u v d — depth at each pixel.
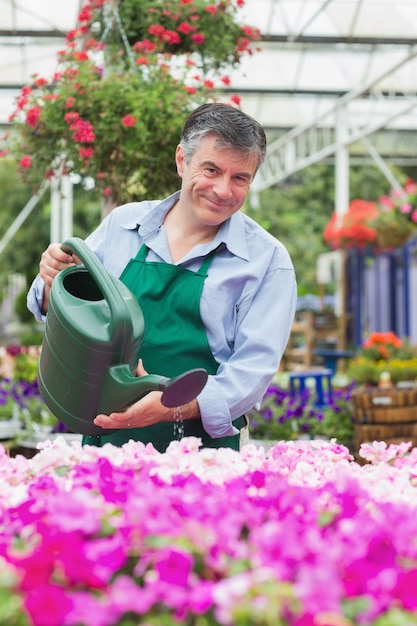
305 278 25.06
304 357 13.38
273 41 10.52
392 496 1.64
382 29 10.30
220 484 1.70
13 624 1.14
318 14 10.00
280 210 26.06
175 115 4.29
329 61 12.44
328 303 17.31
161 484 1.66
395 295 13.11
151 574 1.21
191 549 1.26
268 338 2.21
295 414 5.54
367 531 1.32
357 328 14.28
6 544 1.31
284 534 1.27
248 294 2.25
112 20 4.77
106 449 1.85
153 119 4.29
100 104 4.29
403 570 1.24
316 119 13.37
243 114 2.14
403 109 11.23
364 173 26.30
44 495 1.55
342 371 12.55
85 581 1.19
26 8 9.39
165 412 2.02
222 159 2.10
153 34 4.72
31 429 5.05
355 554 1.24
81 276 2.21
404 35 10.38
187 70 4.63
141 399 1.99
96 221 23.50
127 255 2.34
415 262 12.14
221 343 2.25
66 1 9.27
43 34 9.86
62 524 1.29
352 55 11.98
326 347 14.08
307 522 1.45
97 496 1.55
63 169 4.56
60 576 1.20
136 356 2.02
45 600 1.08
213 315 2.23
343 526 1.36
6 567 1.24
